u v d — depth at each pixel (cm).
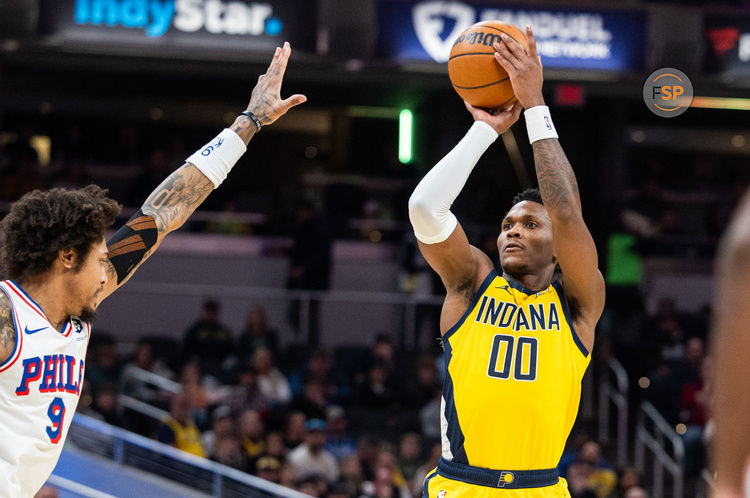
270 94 434
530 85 407
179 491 1134
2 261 363
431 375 1659
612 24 1620
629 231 1977
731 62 1634
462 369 409
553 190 400
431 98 2164
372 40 1584
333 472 1309
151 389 1530
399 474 1347
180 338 1922
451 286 425
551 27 1612
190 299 1939
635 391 1778
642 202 2214
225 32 1566
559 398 403
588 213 2162
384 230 2159
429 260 421
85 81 2223
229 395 1466
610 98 2102
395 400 1620
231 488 1126
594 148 2162
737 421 127
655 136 2623
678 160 2755
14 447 347
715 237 2233
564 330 412
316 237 1853
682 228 2233
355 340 1995
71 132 2341
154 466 1156
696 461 1509
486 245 1842
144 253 402
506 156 2250
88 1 1543
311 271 1850
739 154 2766
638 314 1866
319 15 1573
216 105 2486
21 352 350
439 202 401
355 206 2153
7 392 349
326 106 2361
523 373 401
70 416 373
